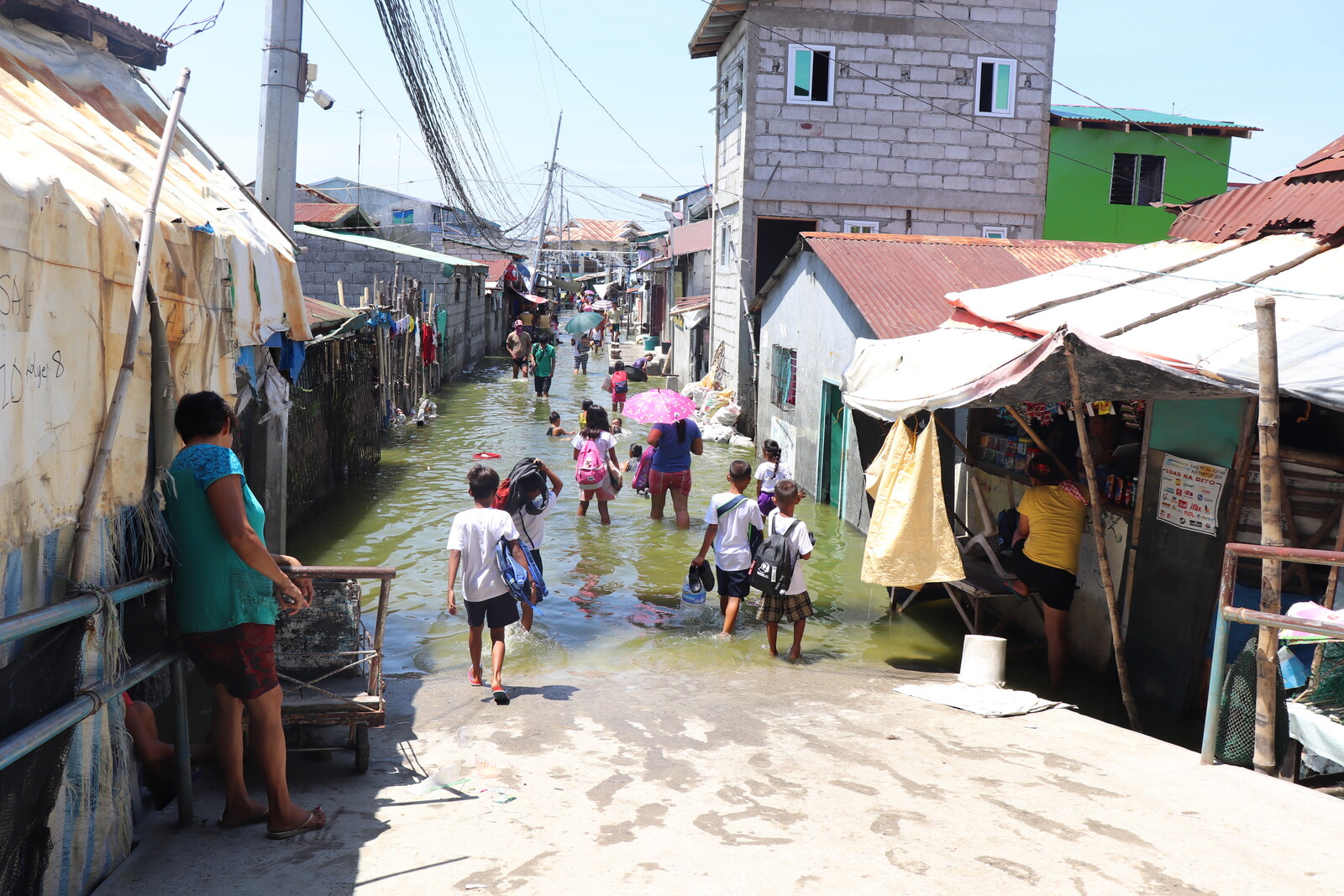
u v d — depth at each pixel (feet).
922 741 19.48
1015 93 75.10
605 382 99.04
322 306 48.03
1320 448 22.94
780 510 27.43
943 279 47.24
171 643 13.61
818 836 14.14
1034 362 21.93
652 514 43.37
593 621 30.22
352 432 49.06
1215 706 17.90
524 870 12.85
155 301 13.53
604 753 18.56
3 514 9.61
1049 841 13.96
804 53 73.05
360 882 12.42
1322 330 21.86
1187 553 23.57
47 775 10.34
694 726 20.61
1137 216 79.30
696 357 93.86
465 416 75.77
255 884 12.26
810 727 20.57
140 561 13.23
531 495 29.73
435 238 147.43
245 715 16.15
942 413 36.99
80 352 11.36
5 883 9.86
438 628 28.99
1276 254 27.86
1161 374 21.15
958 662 27.53
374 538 38.83
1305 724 17.33
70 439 11.13
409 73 39.42
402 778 16.90
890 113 74.23
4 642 9.13
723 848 13.69
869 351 35.22
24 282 9.96
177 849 13.33
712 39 81.35
